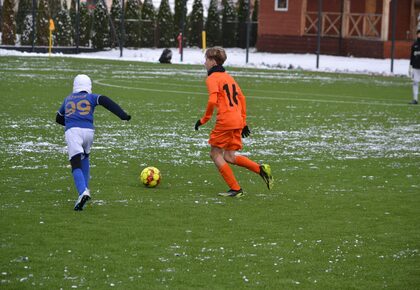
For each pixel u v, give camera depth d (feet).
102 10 313.12
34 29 278.67
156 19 340.59
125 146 94.58
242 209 63.82
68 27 302.45
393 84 207.41
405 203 67.41
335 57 307.17
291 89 182.60
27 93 150.51
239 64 267.59
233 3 353.51
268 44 329.11
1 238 53.01
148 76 205.26
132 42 329.93
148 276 45.73
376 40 302.04
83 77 63.98
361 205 66.33
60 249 50.78
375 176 80.07
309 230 57.31
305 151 95.04
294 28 324.60
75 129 62.59
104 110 130.11
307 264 48.80
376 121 127.44
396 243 54.08
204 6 393.91
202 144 98.02
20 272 45.91
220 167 68.54
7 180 72.64
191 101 148.66
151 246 51.98
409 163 88.43
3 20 290.15
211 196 68.59
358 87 194.39
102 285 43.98
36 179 73.51
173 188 71.77
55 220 58.29
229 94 68.44
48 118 116.57
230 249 51.75
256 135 107.04
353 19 316.60
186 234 55.31
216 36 348.18
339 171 82.53
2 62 231.09
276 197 69.00
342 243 53.88
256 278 45.83
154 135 104.22
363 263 49.24
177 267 47.57
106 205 63.72
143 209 62.75
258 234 55.83
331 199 68.54
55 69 214.69
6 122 110.83
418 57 156.46
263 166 69.41
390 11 316.19
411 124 124.57
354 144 101.76
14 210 61.11
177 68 241.14
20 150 88.94
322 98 163.63
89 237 53.83
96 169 79.71
